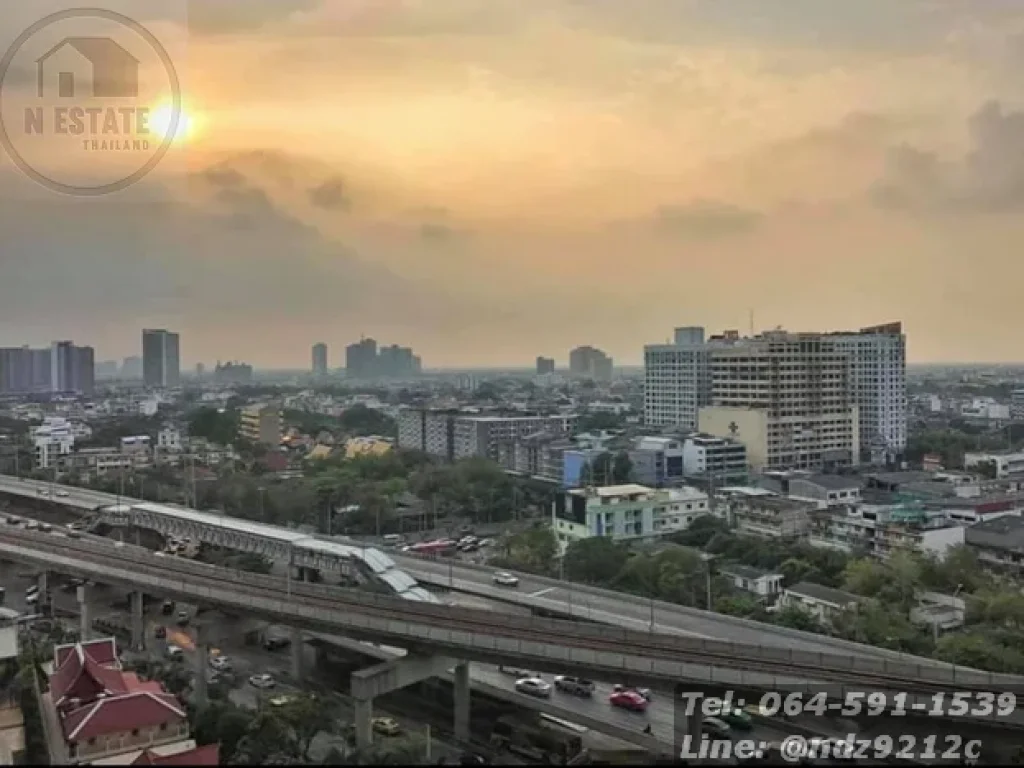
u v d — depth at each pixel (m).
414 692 107.69
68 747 76.19
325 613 101.00
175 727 80.31
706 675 82.38
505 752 89.50
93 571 127.56
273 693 106.75
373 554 136.88
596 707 98.69
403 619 98.25
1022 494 198.12
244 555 165.12
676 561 144.50
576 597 124.94
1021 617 121.69
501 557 163.12
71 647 93.81
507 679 107.19
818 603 130.88
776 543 162.88
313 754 85.69
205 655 108.69
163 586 117.19
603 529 179.88
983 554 156.00
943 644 109.50
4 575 165.12
